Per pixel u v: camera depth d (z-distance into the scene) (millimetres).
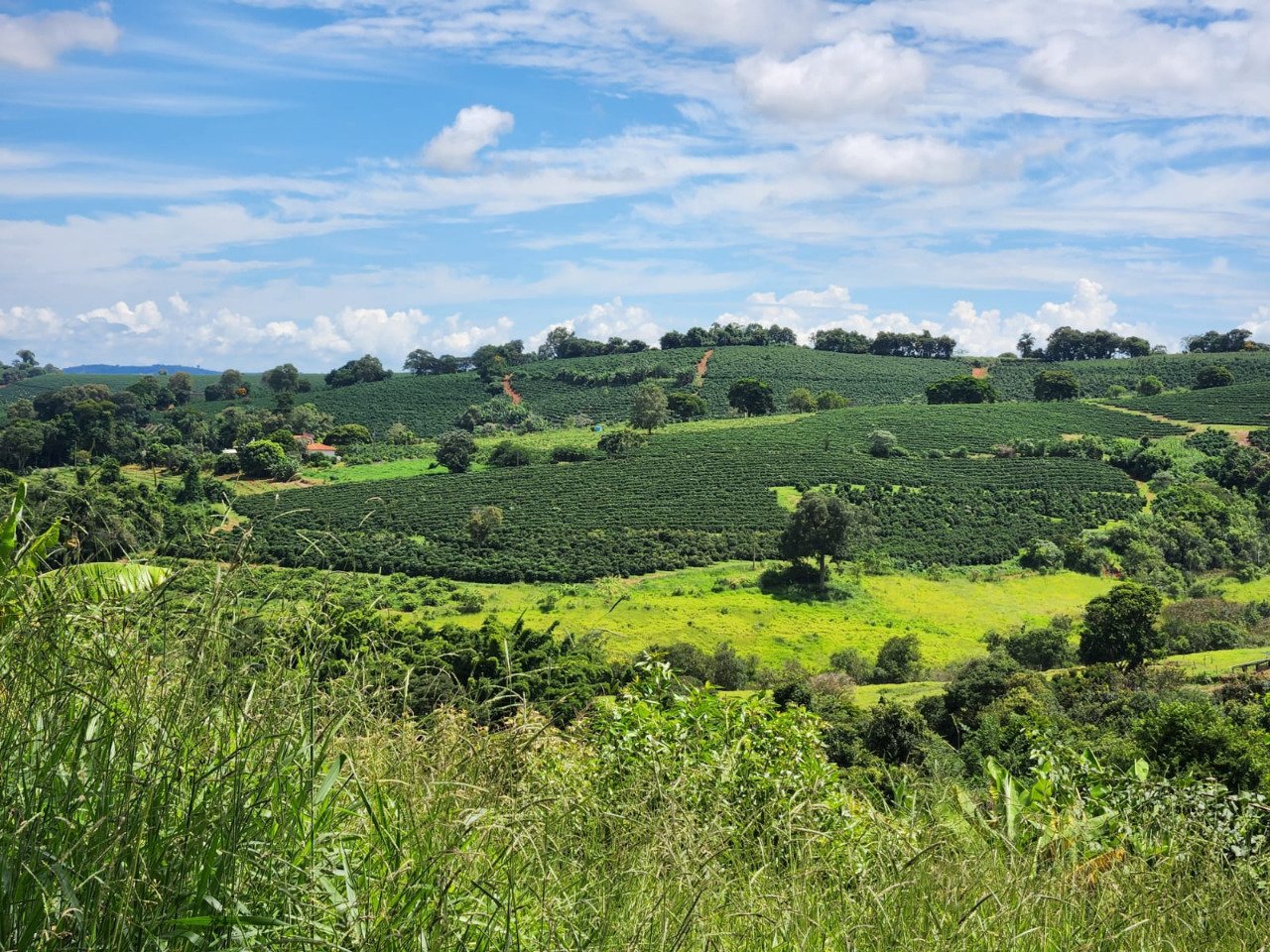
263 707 2539
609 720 6086
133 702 2414
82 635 2623
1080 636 45938
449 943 2457
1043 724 11492
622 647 39656
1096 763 6414
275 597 2789
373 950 2309
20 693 2420
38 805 2178
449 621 43438
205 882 2195
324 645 2861
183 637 2580
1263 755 9352
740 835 3881
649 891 2887
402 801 2848
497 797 2951
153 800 2193
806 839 3768
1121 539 63344
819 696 25875
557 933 2627
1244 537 64812
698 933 2760
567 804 3303
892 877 3402
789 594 54812
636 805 3449
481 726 3318
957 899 3328
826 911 3238
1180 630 46562
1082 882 3789
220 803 2297
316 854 2533
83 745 2322
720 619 50188
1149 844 4746
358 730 3020
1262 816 5391
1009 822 4570
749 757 5684
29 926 1971
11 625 2617
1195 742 9633
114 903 2045
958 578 59156
